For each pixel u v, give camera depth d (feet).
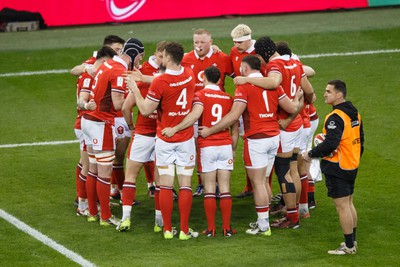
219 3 250.57
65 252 108.06
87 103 116.06
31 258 106.22
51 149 159.43
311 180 125.90
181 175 112.68
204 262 103.91
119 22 245.65
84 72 120.98
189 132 111.96
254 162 113.19
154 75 116.88
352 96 187.42
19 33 239.30
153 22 246.68
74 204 128.77
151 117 114.62
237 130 117.50
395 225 117.80
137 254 107.14
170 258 105.50
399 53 217.36
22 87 199.21
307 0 254.68
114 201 131.03
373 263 103.19
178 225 120.06
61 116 180.14
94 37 231.71
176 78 109.09
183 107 110.22
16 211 125.08
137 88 111.24
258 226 115.03
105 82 115.75
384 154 151.43
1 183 139.23
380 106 180.14
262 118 112.37
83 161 122.21
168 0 247.70
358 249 108.37
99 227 118.32
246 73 113.09
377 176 140.05
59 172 145.69
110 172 118.32
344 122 104.01
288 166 117.50
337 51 220.43
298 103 115.65
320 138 118.62
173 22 246.06
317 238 113.19
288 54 115.65
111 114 117.39
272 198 131.54
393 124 168.35
